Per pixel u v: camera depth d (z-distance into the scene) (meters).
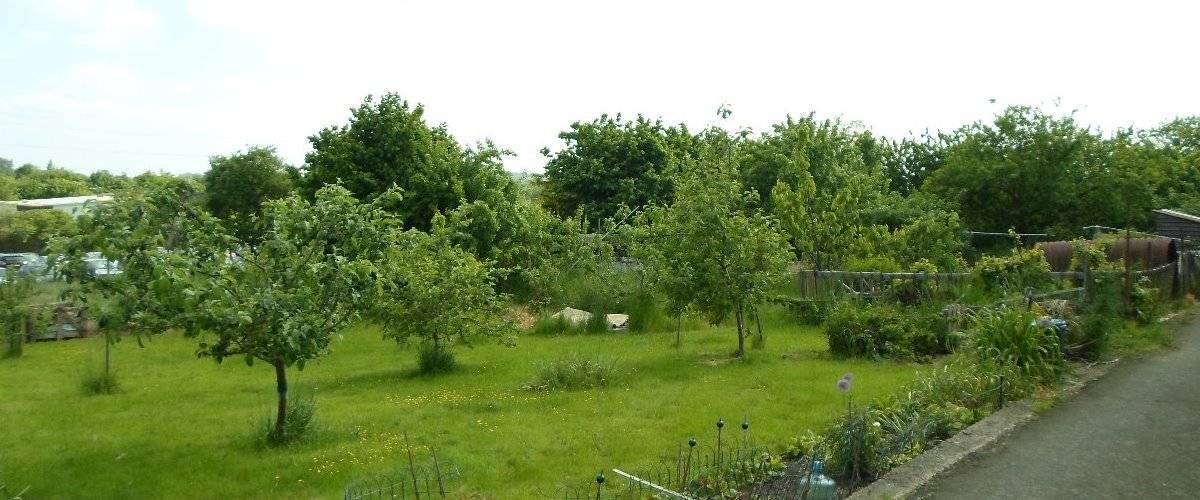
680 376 11.95
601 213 33.56
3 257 32.72
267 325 7.62
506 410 9.91
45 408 10.91
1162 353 11.62
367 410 10.23
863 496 6.20
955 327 12.98
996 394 8.87
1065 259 17.95
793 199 20.91
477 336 14.79
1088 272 13.10
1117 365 10.83
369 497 6.54
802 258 22.61
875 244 20.56
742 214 14.00
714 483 6.42
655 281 14.67
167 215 7.61
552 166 35.62
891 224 29.03
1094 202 28.73
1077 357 11.28
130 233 7.27
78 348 17.25
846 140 36.16
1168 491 6.21
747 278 13.48
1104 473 6.64
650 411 9.52
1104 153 29.20
